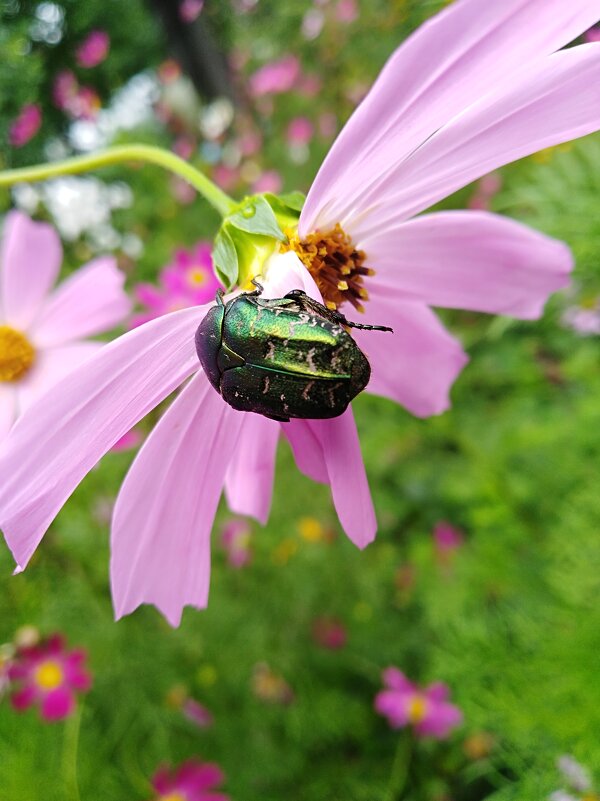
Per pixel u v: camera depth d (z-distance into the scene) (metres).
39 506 0.05
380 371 0.08
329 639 0.22
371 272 0.07
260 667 0.21
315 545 0.23
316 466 0.07
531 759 0.15
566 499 0.18
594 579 0.15
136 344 0.05
